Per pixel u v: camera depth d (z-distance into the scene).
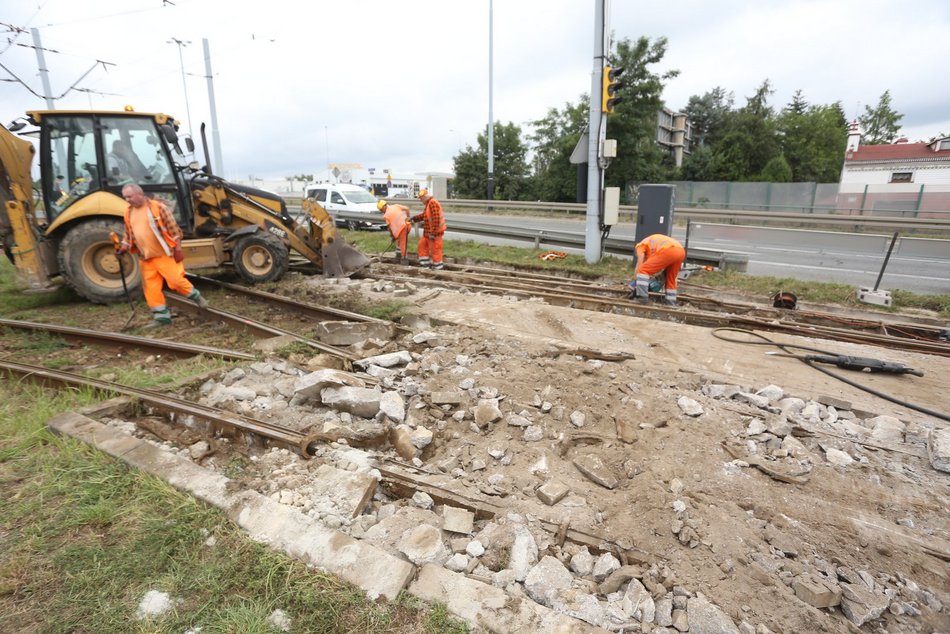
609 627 2.25
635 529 2.91
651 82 28.89
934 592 2.54
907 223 10.93
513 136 37.47
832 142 45.91
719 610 2.33
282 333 6.02
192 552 2.49
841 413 4.25
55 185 7.79
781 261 12.16
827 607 2.45
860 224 11.59
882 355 5.58
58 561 2.40
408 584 2.36
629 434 3.84
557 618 2.20
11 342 5.85
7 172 7.22
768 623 2.32
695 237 14.59
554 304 8.07
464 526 2.86
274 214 9.67
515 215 23.16
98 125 7.71
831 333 6.42
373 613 2.18
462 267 11.21
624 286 9.23
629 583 2.53
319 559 2.44
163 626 2.09
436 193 38.41
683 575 2.58
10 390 4.52
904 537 2.86
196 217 9.09
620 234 17.00
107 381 4.52
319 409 4.23
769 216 13.01
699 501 3.12
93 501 2.82
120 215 7.75
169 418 4.12
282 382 4.64
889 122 55.53
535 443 3.87
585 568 2.63
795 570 2.62
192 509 2.74
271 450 3.60
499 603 2.26
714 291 9.19
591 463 3.52
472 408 4.30
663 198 9.82
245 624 2.09
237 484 2.98
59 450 3.33
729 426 3.94
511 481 3.41
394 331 6.10
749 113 40.97
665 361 5.25
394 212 11.30
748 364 5.22
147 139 8.09
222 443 3.76
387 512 3.00
